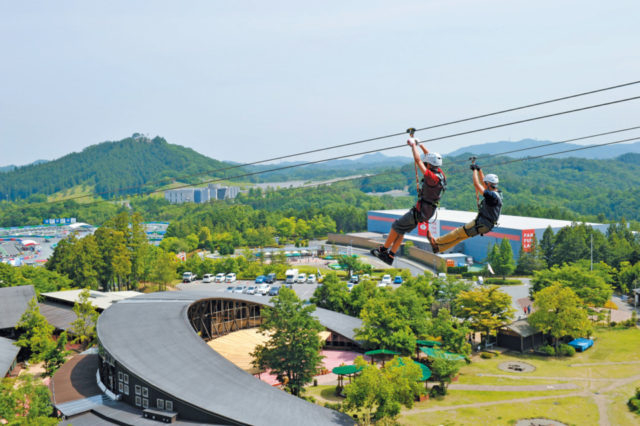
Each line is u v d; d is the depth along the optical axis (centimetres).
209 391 4150
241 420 3759
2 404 3450
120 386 4484
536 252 12688
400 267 14262
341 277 12900
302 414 3922
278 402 4081
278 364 4950
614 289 11050
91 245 10319
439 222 15862
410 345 5800
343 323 6925
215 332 6962
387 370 4597
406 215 965
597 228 14638
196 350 4850
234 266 13300
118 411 4228
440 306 7850
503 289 10944
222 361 4716
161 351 4734
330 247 19012
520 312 8769
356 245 19388
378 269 13525
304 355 4950
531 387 5547
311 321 5034
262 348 5147
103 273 10531
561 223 14650
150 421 3978
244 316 7419
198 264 13300
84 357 5922
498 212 966
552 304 6738
